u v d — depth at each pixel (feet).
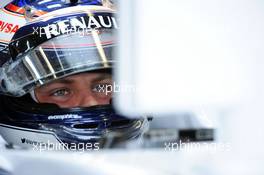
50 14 13.65
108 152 5.09
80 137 13.56
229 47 4.39
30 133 13.75
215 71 4.35
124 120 13.71
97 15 13.75
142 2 4.26
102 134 13.57
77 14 13.65
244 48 4.42
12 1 13.99
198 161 4.72
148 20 4.25
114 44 13.67
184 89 4.28
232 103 4.50
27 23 13.60
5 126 14.07
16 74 13.58
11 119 13.93
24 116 13.76
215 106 4.48
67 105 13.79
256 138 4.52
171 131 7.04
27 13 13.73
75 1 13.92
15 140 14.07
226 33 4.40
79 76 13.66
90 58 13.46
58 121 13.64
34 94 13.76
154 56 4.26
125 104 4.31
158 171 4.67
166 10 4.27
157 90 4.25
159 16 4.26
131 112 4.31
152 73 4.25
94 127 13.65
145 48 4.26
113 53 13.62
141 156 4.95
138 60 4.27
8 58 13.62
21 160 5.22
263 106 4.50
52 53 13.38
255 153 4.51
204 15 4.31
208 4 4.32
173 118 10.84
